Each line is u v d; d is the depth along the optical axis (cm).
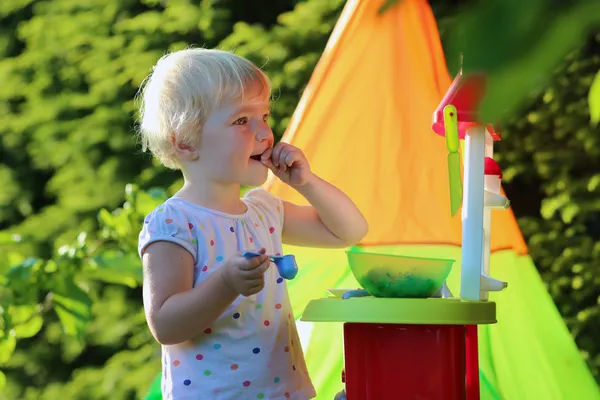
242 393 192
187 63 203
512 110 75
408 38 277
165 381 198
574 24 71
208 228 197
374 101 276
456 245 268
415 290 176
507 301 266
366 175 273
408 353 174
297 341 209
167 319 183
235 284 173
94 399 616
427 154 273
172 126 200
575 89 569
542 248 581
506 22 73
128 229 417
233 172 200
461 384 174
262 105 205
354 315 167
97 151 647
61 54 664
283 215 224
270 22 655
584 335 552
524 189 616
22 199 692
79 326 402
